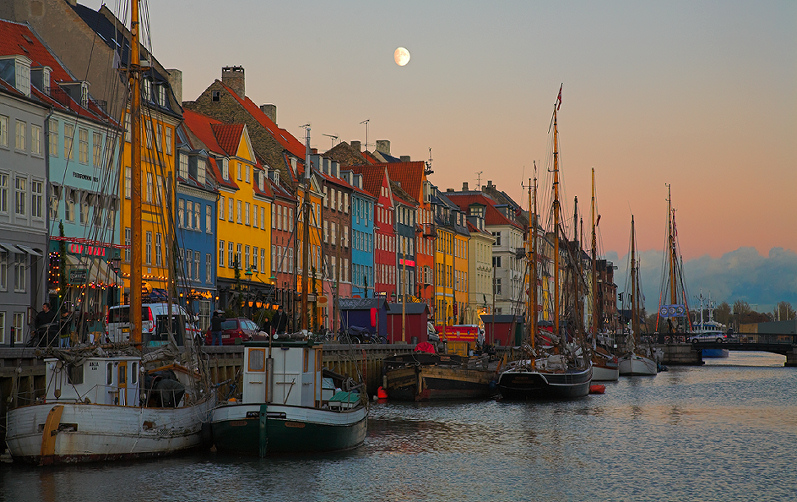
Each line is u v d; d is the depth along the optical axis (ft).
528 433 161.17
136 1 138.00
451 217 502.38
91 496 99.81
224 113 339.57
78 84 215.31
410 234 443.32
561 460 133.18
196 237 258.37
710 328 650.02
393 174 464.65
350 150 439.63
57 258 171.01
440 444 145.48
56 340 135.54
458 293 506.07
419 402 214.48
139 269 132.46
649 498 109.50
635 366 353.10
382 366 231.50
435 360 225.15
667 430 168.66
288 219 322.55
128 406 112.98
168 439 118.01
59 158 203.10
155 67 250.78
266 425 121.39
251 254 294.25
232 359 169.17
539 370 228.02
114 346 122.31
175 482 107.76
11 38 217.77
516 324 362.33
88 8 251.80
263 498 103.50
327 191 355.97
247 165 294.46
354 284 378.12
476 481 116.88
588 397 241.14
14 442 109.50
